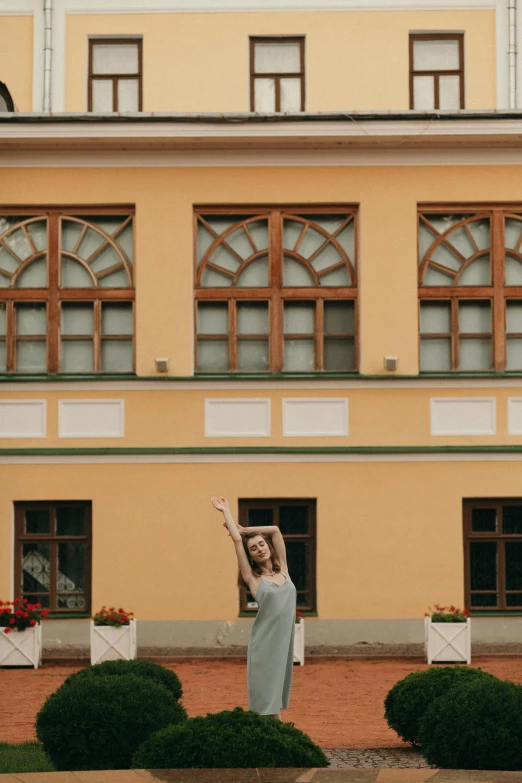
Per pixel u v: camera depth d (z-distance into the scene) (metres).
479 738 10.16
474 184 22.50
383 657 21.23
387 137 22.06
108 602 21.89
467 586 22.08
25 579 22.05
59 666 20.55
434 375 22.27
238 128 21.91
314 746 9.01
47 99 23.59
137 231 22.39
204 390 22.27
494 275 22.53
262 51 23.77
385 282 22.42
